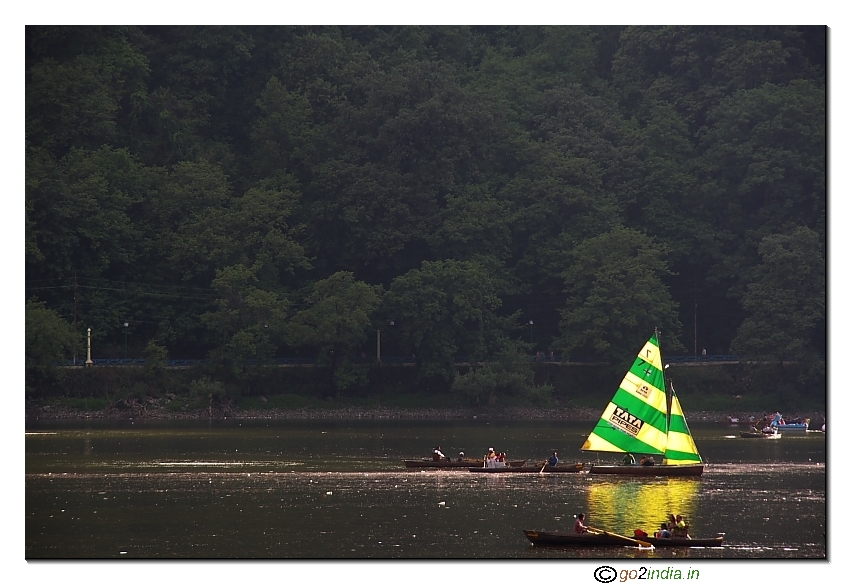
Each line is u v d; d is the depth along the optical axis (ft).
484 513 554.87
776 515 552.41
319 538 496.64
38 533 509.35
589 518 543.80
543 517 546.26
